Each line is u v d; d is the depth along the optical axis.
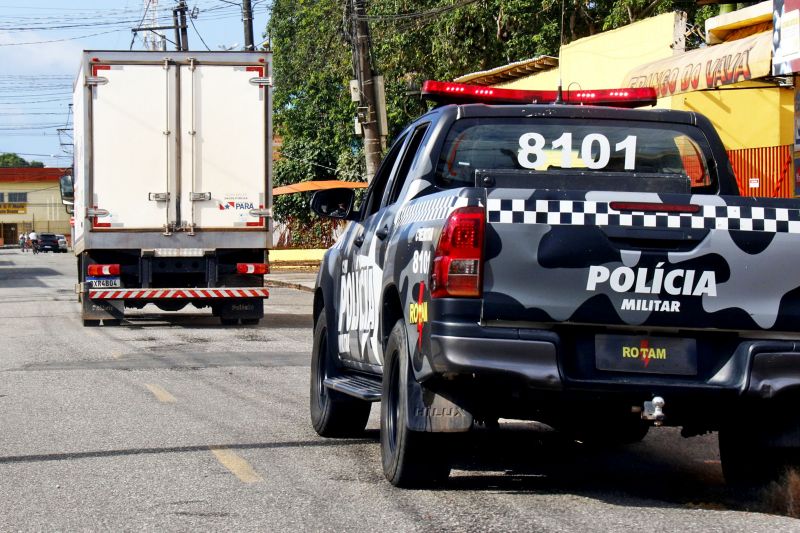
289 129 90.75
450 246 10.58
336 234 86.69
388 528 10.61
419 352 11.13
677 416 11.30
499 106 13.11
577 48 50.12
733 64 31.78
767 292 10.69
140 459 14.30
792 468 11.41
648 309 10.60
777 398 10.81
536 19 64.38
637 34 45.16
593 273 10.57
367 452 14.85
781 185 34.97
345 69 76.25
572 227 10.57
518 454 14.70
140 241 33.59
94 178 33.38
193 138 33.78
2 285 68.19
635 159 13.12
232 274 34.72
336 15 75.25
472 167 12.95
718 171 13.23
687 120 13.27
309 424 17.14
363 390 13.85
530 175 12.35
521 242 10.56
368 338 13.87
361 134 47.97
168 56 33.47
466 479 12.93
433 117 13.47
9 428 16.67
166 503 11.83
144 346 29.23
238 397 19.97
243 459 14.29
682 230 10.60
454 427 11.31
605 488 12.48
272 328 34.91
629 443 15.52
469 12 63.62
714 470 13.66
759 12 36.34
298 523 10.88
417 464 11.97
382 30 67.19
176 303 36.22
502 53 66.12
